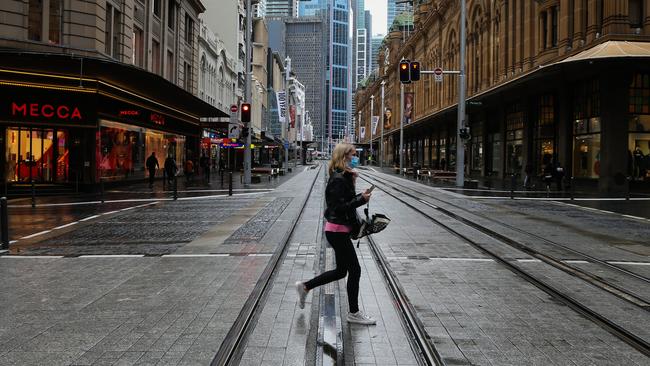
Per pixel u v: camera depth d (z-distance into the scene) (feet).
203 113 148.36
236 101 235.81
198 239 38.88
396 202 70.54
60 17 82.64
